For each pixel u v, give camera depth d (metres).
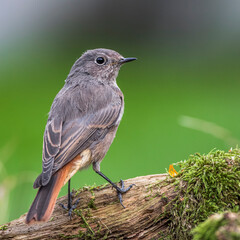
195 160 6.44
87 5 27.41
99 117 7.79
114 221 6.42
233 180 5.96
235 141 8.16
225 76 21.20
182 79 21.38
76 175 9.36
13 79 21.58
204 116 14.81
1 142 13.75
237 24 25.33
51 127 7.33
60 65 24.05
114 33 26.91
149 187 6.50
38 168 11.71
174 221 6.20
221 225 4.50
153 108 16.67
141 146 12.98
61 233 6.47
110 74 8.96
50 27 27.94
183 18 26.16
